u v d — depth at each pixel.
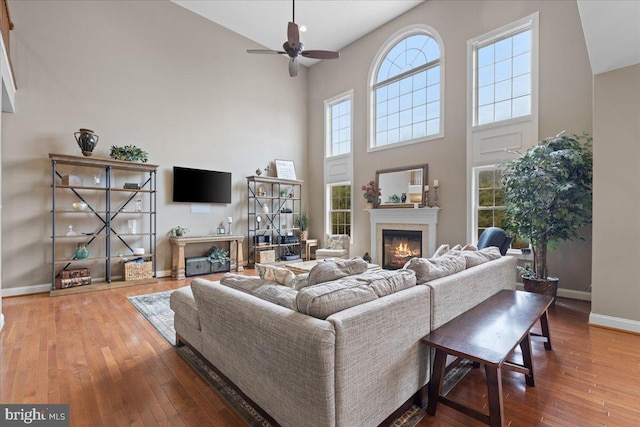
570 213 3.31
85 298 3.90
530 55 4.23
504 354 1.37
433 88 5.38
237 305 1.62
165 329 2.87
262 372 1.49
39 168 4.16
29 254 4.09
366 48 6.37
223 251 5.79
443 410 1.70
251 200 6.52
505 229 4.20
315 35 6.39
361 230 6.46
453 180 4.99
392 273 1.76
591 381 1.99
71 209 4.40
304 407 1.26
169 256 5.35
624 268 2.79
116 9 4.82
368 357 1.34
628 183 2.78
